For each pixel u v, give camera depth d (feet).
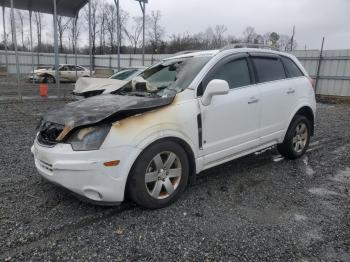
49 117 10.93
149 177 10.53
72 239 9.11
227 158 13.24
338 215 10.80
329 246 8.90
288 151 16.47
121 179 9.83
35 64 101.45
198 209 11.09
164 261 8.17
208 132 12.07
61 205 11.21
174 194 11.30
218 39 140.05
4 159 16.35
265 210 11.11
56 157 9.77
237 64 13.69
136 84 13.65
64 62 105.50
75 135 9.85
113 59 103.35
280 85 15.16
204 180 13.91
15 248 8.63
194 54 14.33
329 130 26.14
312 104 17.13
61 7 58.95
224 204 11.53
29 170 14.74
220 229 9.77
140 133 10.00
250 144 13.92
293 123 16.16
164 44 149.28
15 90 59.36
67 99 45.73
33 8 59.88
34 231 9.48
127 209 10.98
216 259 8.27
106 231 9.55
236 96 12.99
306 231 9.70
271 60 15.43
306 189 13.12
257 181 13.89
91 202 10.01
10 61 97.55
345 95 54.54
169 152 10.90
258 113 13.98
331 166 16.25
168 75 13.44
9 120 27.94
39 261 8.10
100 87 23.86
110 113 9.71
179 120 10.97
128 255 8.41
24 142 19.98
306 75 17.31
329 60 55.88
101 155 9.50
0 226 9.72
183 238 9.23
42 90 49.16
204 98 11.74
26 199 11.66
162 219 10.33
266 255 8.45
